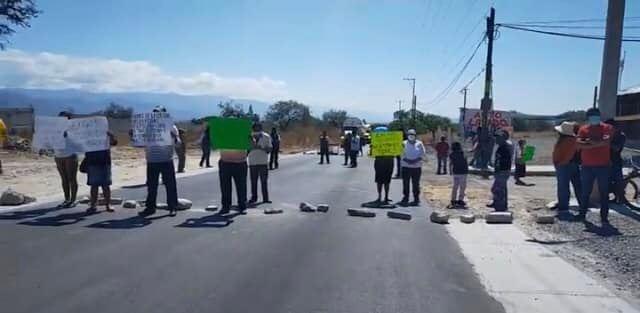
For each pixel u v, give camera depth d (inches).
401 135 584.1
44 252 340.8
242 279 288.2
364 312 243.3
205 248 356.2
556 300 263.4
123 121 2460.6
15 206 522.3
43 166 1011.3
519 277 301.1
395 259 335.0
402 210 536.7
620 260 337.4
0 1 1519.4
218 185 731.4
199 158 1384.1
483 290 277.1
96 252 342.3
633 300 265.6
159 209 513.3
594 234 410.0
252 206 545.6
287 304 251.6
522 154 898.7
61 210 500.1
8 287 271.0
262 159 569.9
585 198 464.1
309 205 518.3
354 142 1188.5
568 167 508.1
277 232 412.2
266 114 4188.0
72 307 243.9
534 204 583.2
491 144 1248.2
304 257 336.2
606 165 450.6
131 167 1058.1
